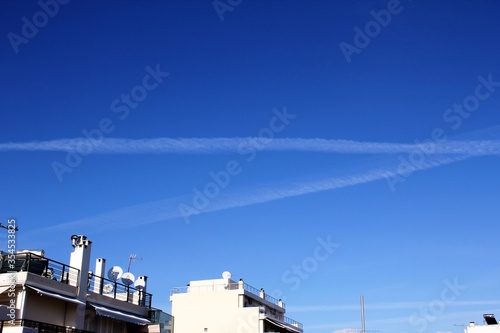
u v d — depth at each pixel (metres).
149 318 37.06
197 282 60.25
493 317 66.38
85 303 30.53
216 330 55.28
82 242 31.52
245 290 56.91
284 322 61.56
